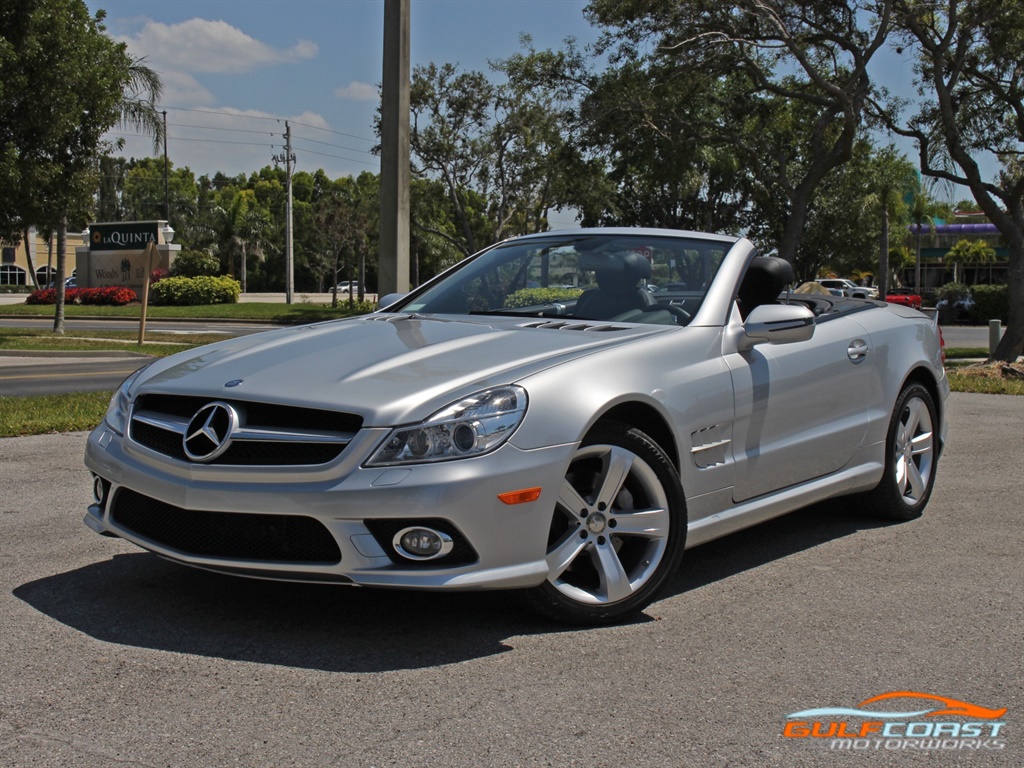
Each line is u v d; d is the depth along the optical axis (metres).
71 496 5.50
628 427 3.59
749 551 4.67
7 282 88.50
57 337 25.22
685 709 2.87
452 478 3.15
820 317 4.90
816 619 3.68
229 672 3.09
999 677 3.15
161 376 3.81
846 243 48.69
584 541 3.51
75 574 4.08
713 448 3.97
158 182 102.69
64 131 21.39
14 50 20.45
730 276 4.42
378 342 3.86
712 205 45.78
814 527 5.16
